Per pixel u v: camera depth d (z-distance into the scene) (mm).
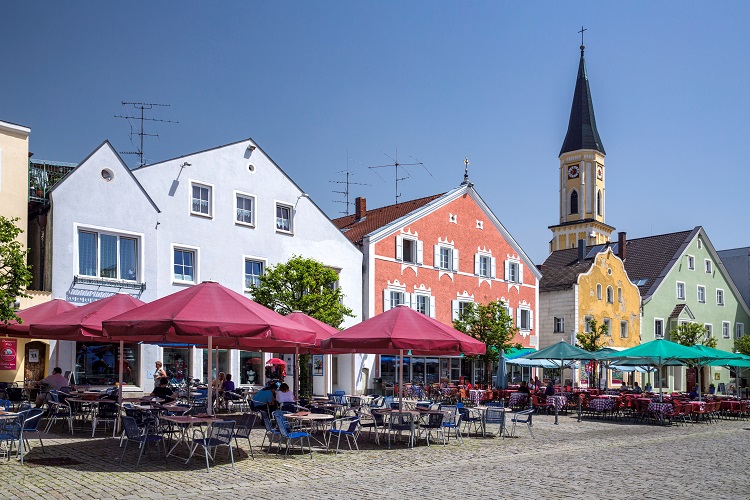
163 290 29922
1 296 16828
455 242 43594
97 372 27438
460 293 43562
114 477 12633
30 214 27078
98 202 27688
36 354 25859
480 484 12930
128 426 14070
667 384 58844
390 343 17969
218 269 32000
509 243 47500
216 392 23594
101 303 18969
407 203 45000
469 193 44844
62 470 13086
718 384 60219
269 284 28547
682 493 12430
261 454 15945
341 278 37406
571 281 51312
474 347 18906
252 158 33844
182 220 30859
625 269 61500
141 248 28969
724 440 21922
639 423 28031
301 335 16078
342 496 11562
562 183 89562
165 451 15102
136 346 28719
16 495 10953
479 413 21344
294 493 11750
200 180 31672
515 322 47156
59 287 26266
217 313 14922
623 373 53906
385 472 14148
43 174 30797
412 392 33625
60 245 26422
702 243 63906
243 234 33156
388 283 39438
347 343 18438
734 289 66500
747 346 55656
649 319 57594
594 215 87188
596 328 46594
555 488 12664
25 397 22281
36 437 17078
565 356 31203
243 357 32719
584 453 17859
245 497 11320
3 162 25781
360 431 20797
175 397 21859
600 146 89188
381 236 39312
